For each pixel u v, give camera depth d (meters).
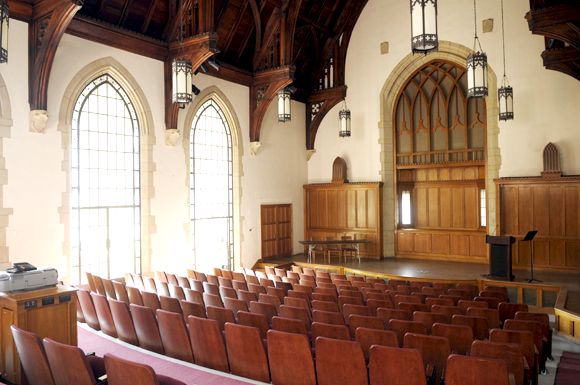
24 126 8.27
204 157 12.64
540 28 7.95
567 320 7.69
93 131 9.82
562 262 11.60
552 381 5.15
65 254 8.95
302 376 3.88
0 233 7.91
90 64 9.46
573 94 11.71
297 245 15.98
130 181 10.63
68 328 4.61
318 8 14.32
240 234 13.52
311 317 6.17
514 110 12.51
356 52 15.38
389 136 14.91
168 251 11.21
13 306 4.21
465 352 4.68
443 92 14.17
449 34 13.57
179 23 10.63
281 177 15.29
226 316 5.17
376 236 14.71
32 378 3.74
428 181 14.88
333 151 15.92
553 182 11.61
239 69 13.10
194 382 3.90
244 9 12.38
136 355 4.66
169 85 11.05
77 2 7.50
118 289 6.92
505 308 6.70
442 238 14.14
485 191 13.40
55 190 8.80
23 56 8.23
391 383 3.49
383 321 5.29
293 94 15.49
